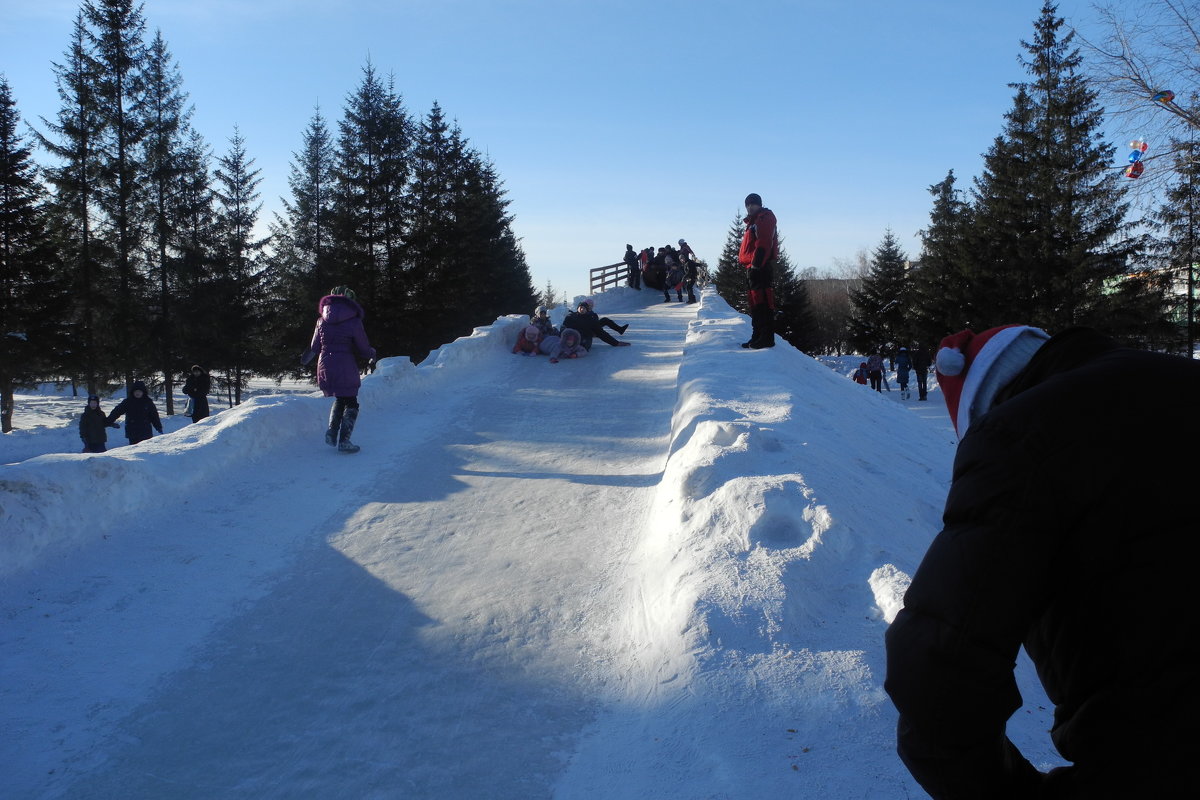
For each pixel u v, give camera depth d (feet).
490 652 13.70
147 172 126.21
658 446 27.43
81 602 15.42
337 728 11.61
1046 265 114.83
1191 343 102.37
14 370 109.70
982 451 4.36
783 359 33.91
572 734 11.28
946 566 4.24
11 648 13.73
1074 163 111.04
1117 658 3.94
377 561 17.87
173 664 13.50
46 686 12.71
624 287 99.76
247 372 143.95
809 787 9.09
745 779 9.36
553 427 30.68
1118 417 4.10
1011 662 4.11
